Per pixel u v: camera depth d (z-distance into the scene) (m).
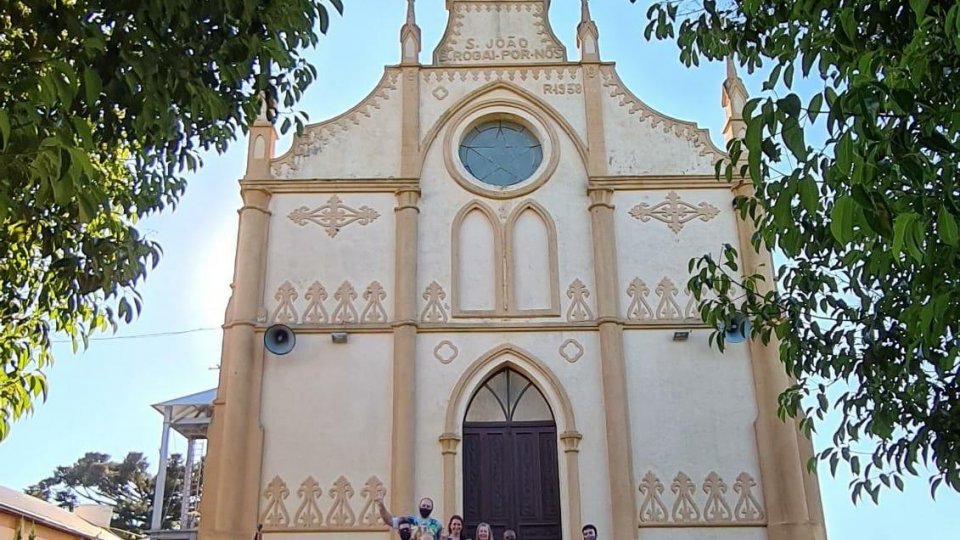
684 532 14.90
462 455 15.51
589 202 17.25
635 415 15.62
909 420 8.40
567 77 18.41
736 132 17.81
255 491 14.93
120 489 53.75
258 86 8.70
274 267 16.59
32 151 5.82
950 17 5.16
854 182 5.54
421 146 17.62
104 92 7.11
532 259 16.88
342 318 16.25
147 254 9.27
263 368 15.80
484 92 18.16
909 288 8.02
